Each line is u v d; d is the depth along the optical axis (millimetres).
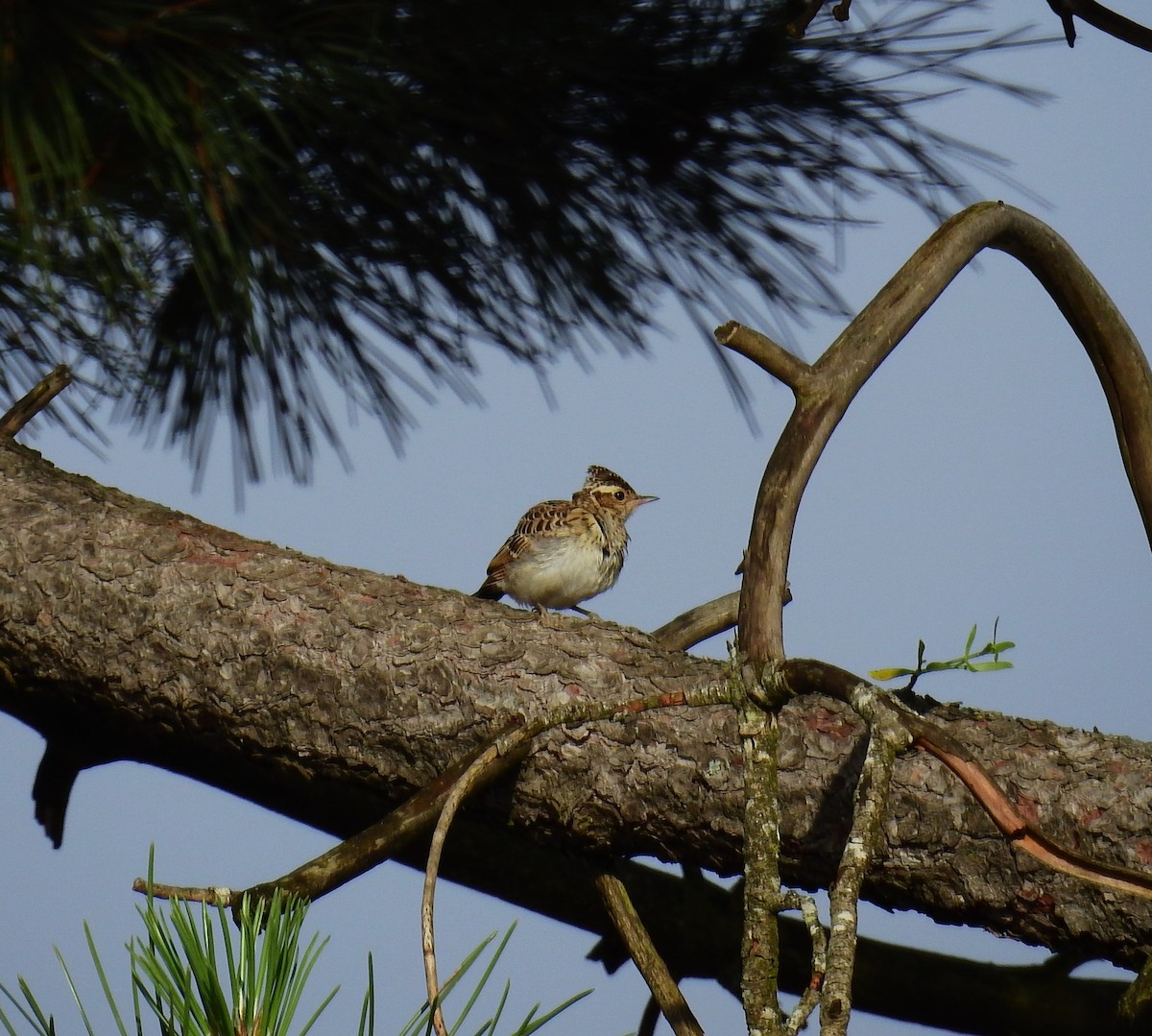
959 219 6266
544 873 7305
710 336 7316
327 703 6535
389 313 7238
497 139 6621
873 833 4199
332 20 5805
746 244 7090
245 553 7062
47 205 5859
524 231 7012
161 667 6773
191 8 5582
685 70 6629
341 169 6621
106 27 5465
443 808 5070
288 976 3760
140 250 6520
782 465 5699
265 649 6645
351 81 5797
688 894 7344
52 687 7145
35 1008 3607
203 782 7613
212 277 6746
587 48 6320
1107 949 5508
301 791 7508
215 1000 3684
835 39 6719
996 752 5777
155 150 5742
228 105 5793
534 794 6230
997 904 5609
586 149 6836
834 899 4027
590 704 5355
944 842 5648
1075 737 5824
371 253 6984
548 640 6566
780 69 6691
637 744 6117
